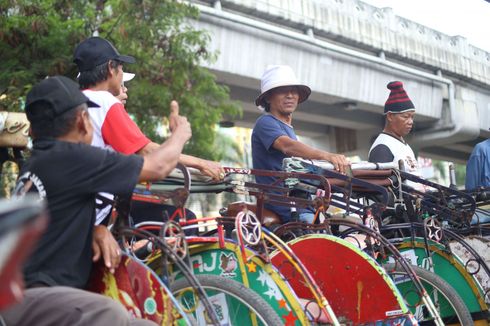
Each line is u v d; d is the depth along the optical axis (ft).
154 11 28.14
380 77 54.85
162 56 28.86
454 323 14.79
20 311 8.20
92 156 8.95
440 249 15.21
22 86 25.57
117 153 9.21
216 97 31.37
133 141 10.87
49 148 9.05
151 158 9.41
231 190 12.26
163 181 11.46
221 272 11.10
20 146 12.34
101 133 11.05
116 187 8.96
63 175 8.82
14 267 4.38
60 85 9.23
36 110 9.14
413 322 12.05
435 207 15.70
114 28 27.53
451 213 15.85
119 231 9.87
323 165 14.01
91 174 8.89
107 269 9.50
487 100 69.41
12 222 4.21
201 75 29.86
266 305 10.43
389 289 12.27
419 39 59.21
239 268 10.96
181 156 11.53
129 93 27.73
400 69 55.88
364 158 67.82
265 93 16.14
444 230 15.38
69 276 8.85
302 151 14.71
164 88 28.30
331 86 50.21
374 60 52.90
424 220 15.07
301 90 16.60
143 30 27.73
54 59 26.04
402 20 57.88
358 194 14.99
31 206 4.38
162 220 12.16
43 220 4.40
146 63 28.19
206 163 11.70
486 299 15.70
